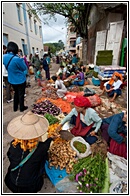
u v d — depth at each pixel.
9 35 9.25
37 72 7.85
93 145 2.24
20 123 1.65
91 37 11.50
